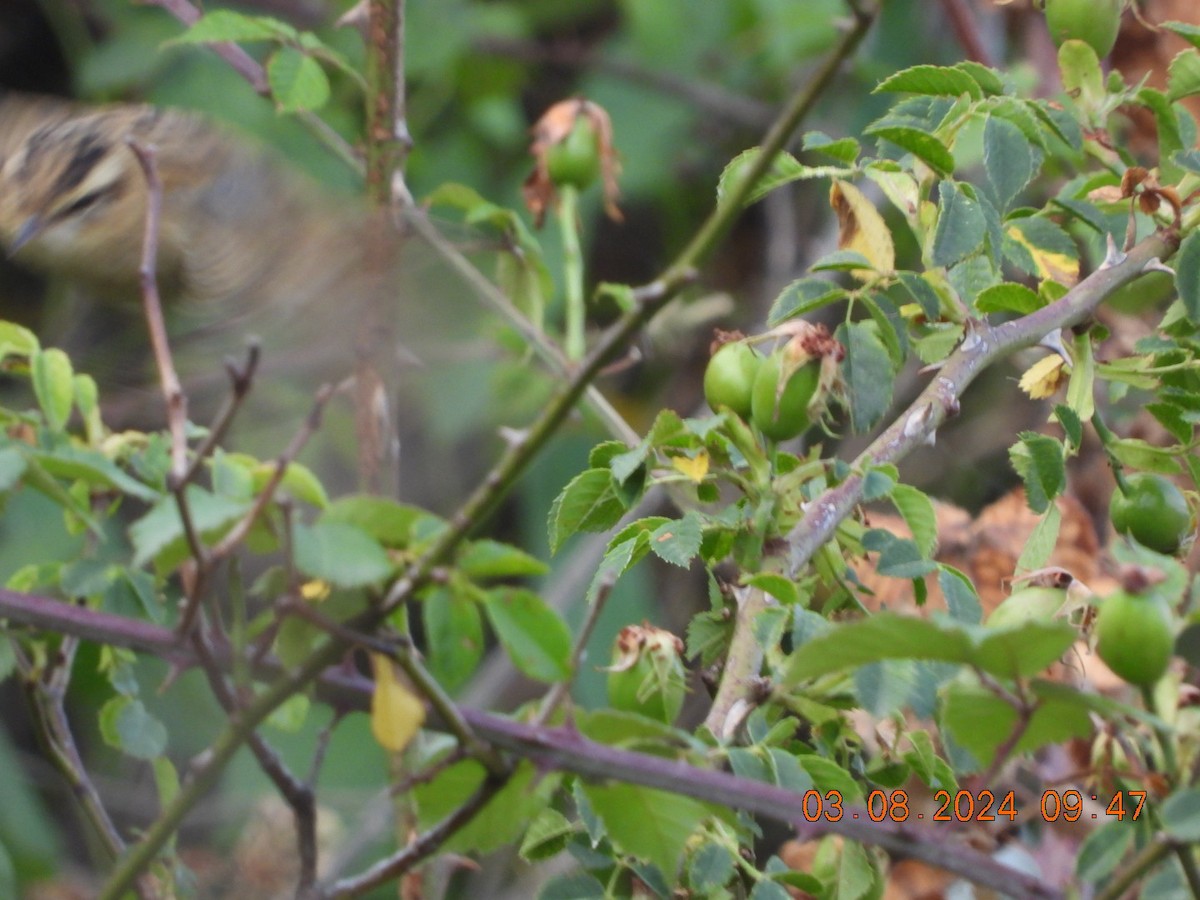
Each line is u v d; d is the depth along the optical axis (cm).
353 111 604
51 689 280
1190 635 240
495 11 638
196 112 467
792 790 228
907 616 192
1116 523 309
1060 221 368
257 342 199
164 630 215
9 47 675
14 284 454
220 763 206
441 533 211
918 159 309
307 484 221
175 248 418
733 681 276
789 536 279
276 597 228
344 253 396
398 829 300
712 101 631
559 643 210
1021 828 334
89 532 272
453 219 609
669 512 482
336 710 225
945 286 297
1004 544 396
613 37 691
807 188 644
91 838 365
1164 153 337
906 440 290
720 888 260
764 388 276
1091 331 316
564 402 204
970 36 505
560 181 393
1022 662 196
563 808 311
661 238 666
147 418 430
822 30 620
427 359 432
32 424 263
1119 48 443
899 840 209
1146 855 200
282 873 369
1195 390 317
